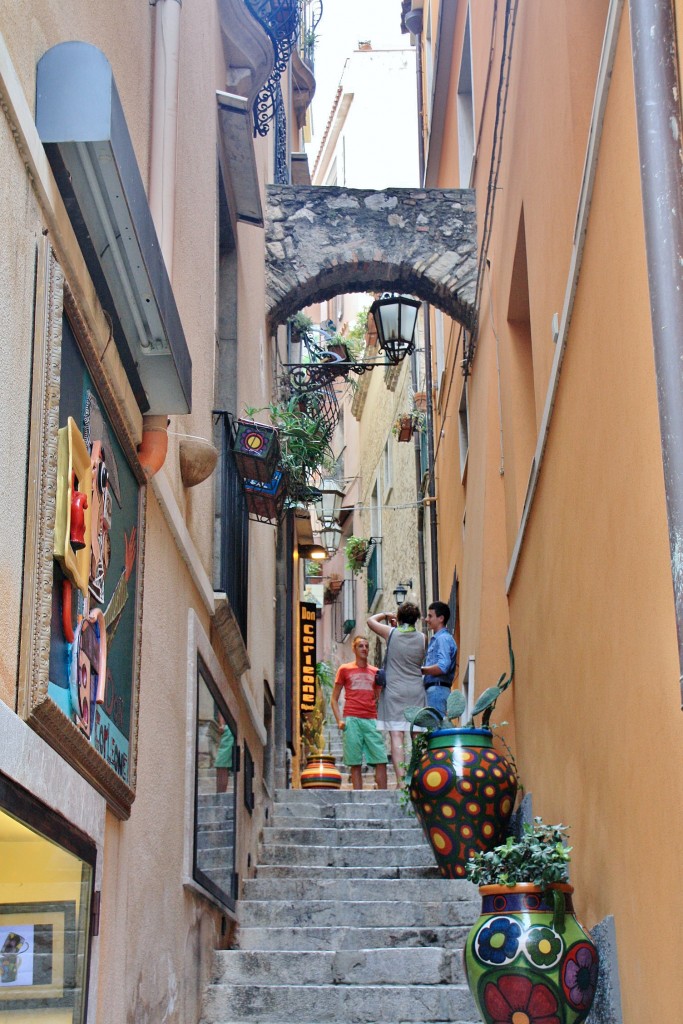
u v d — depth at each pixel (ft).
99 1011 10.88
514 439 24.66
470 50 33.88
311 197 31.76
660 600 11.23
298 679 47.26
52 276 9.18
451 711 22.25
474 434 32.30
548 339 19.08
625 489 12.73
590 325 14.58
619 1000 13.29
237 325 24.03
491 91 27.73
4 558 7.91
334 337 45.39
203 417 18.33
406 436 51.21
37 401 8.74
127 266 10.71
